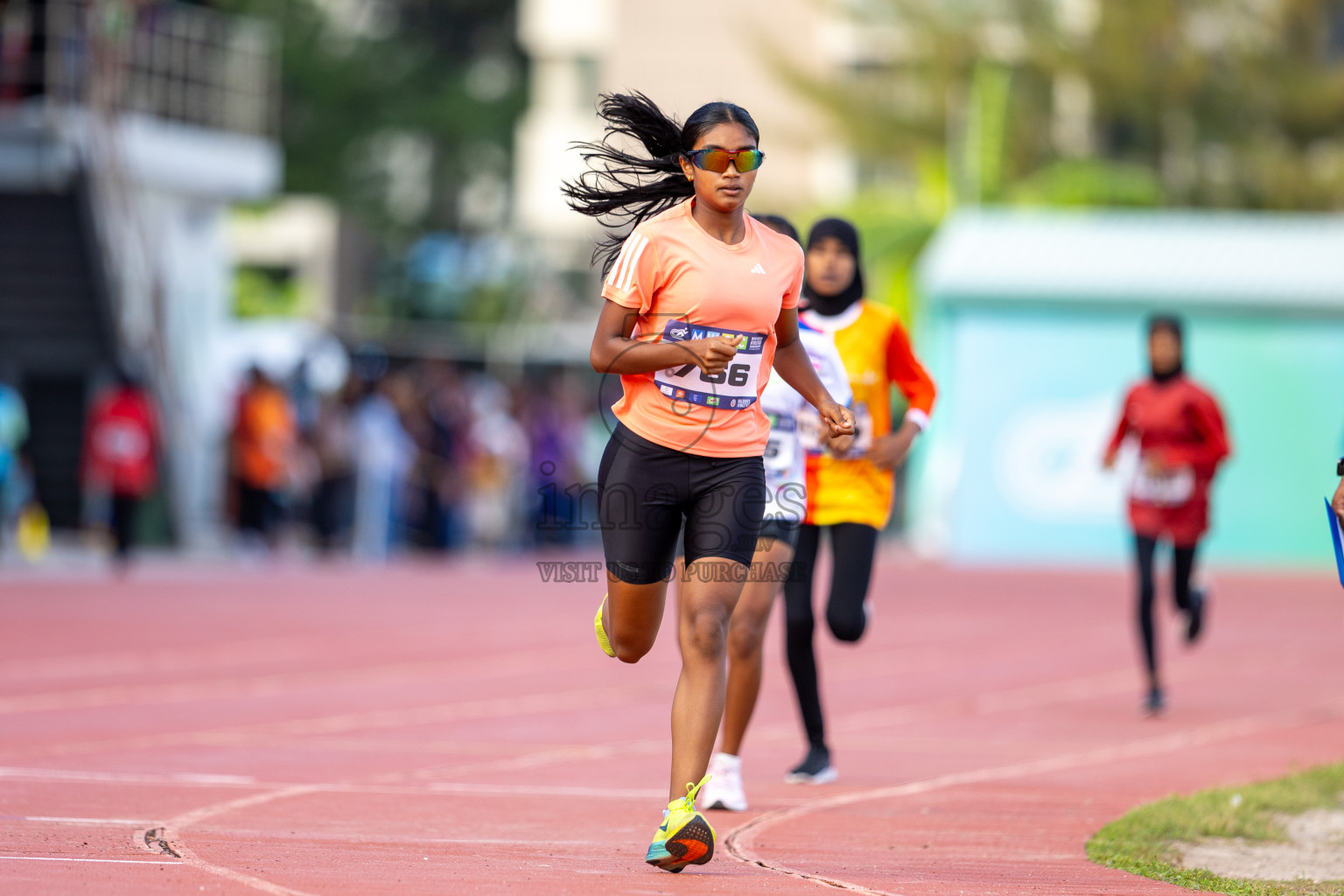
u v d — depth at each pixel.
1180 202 114.44
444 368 83.06
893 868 15.73
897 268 102.00
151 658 34.75
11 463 62.00
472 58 152.00
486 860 15.50
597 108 16.66
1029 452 74.31
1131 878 15.48
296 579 59.06
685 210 15.60
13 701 27.73
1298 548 74.12
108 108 64.94
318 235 126.50
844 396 20.61
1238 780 22.03
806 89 116.44
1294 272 73.88
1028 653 40.22
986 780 21.83
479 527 77.69
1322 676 36.25
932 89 114.44
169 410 67.19
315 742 24.03
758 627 19.17
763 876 15.12
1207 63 111.88
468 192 144.50
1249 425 73.88
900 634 44.38
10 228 65.75
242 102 74.56
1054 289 73.44
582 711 28.34
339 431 69.25
